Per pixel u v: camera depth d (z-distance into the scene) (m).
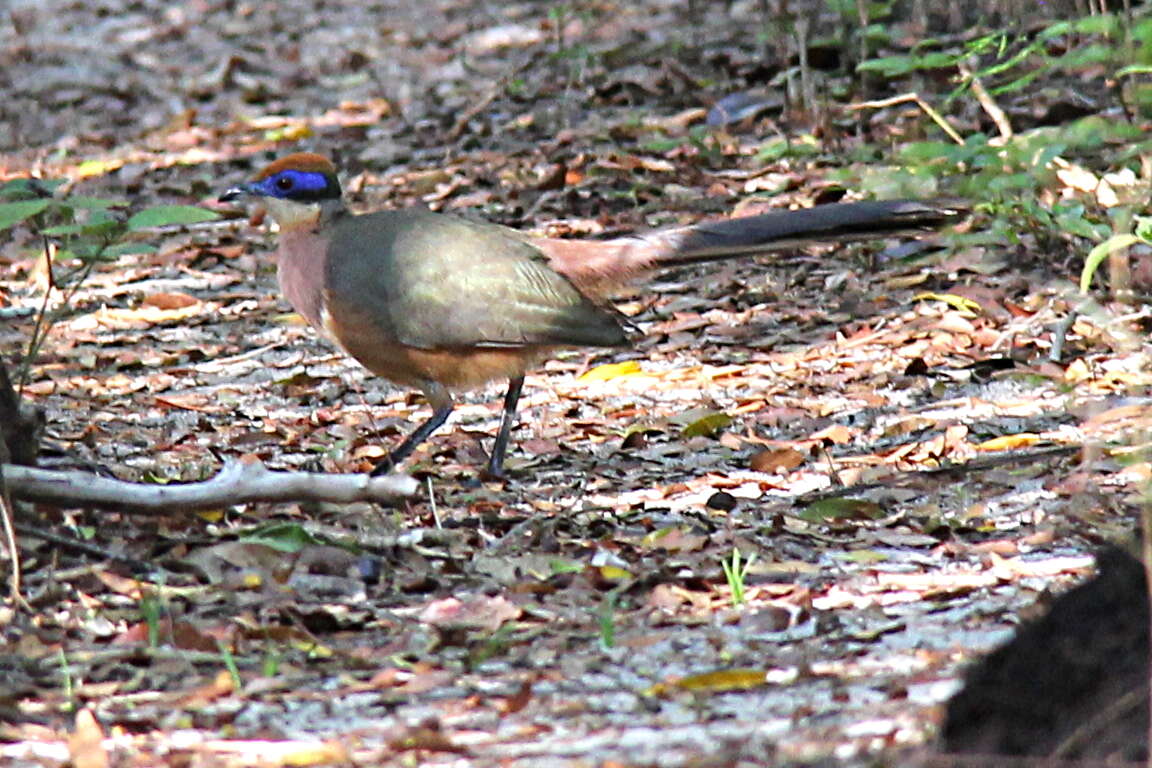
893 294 14.41
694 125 19.41
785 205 16.27
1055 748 6.32
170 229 17.92
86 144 22.00
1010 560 9.10
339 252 11.32
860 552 9.34
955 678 7.41
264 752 7.07
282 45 26.69
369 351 11.35
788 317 14.16
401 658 8.14
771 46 20.53
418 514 10.23
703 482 10.73
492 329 11.00
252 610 8.66
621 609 8.73
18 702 7.68
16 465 8.96
